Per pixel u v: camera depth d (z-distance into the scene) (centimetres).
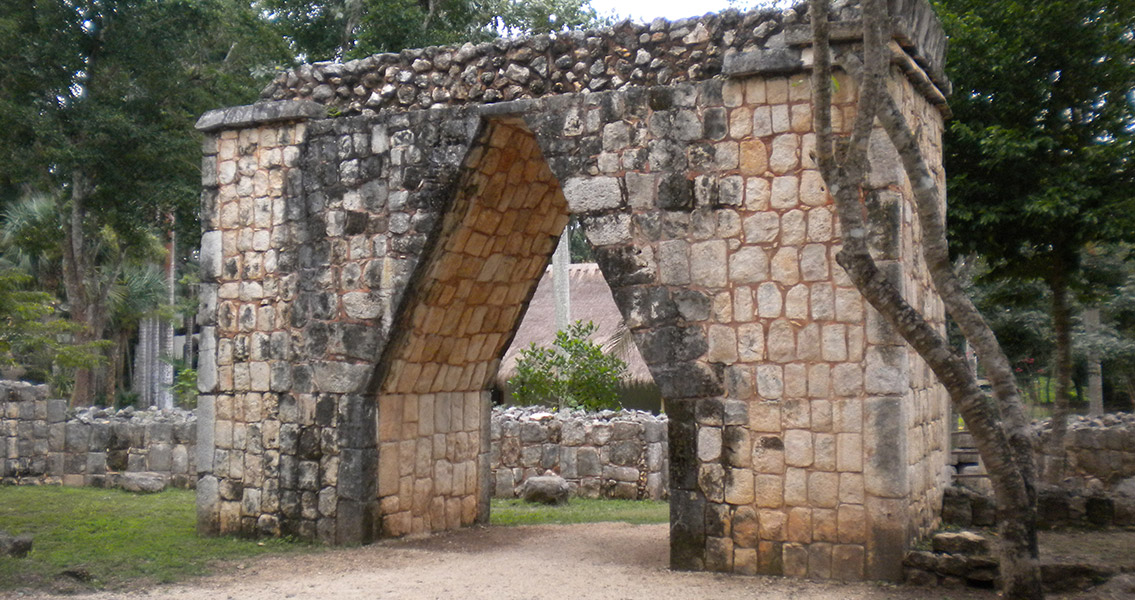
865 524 744
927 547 755
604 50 870
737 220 795
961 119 1064
